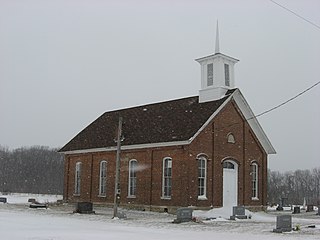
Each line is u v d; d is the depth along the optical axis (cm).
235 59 3778
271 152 3925
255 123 3778
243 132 3725
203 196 3378
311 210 4672
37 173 10131
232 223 2716
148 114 4075
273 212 4219
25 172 10181
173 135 3425
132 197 3669
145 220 2789
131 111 4381
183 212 2683
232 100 3650
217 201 3444
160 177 3466
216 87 3666
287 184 10000
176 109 3875
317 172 10144
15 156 10456
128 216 3083
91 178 4150
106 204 3938
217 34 3731
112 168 3941
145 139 3628
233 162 3616
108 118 4541
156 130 3662
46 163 10331
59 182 10038
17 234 1856
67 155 4488
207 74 3759
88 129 4588
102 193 4031
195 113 3609
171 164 3412
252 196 3744
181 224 2561
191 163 3319
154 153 3553
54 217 2884
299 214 4062
